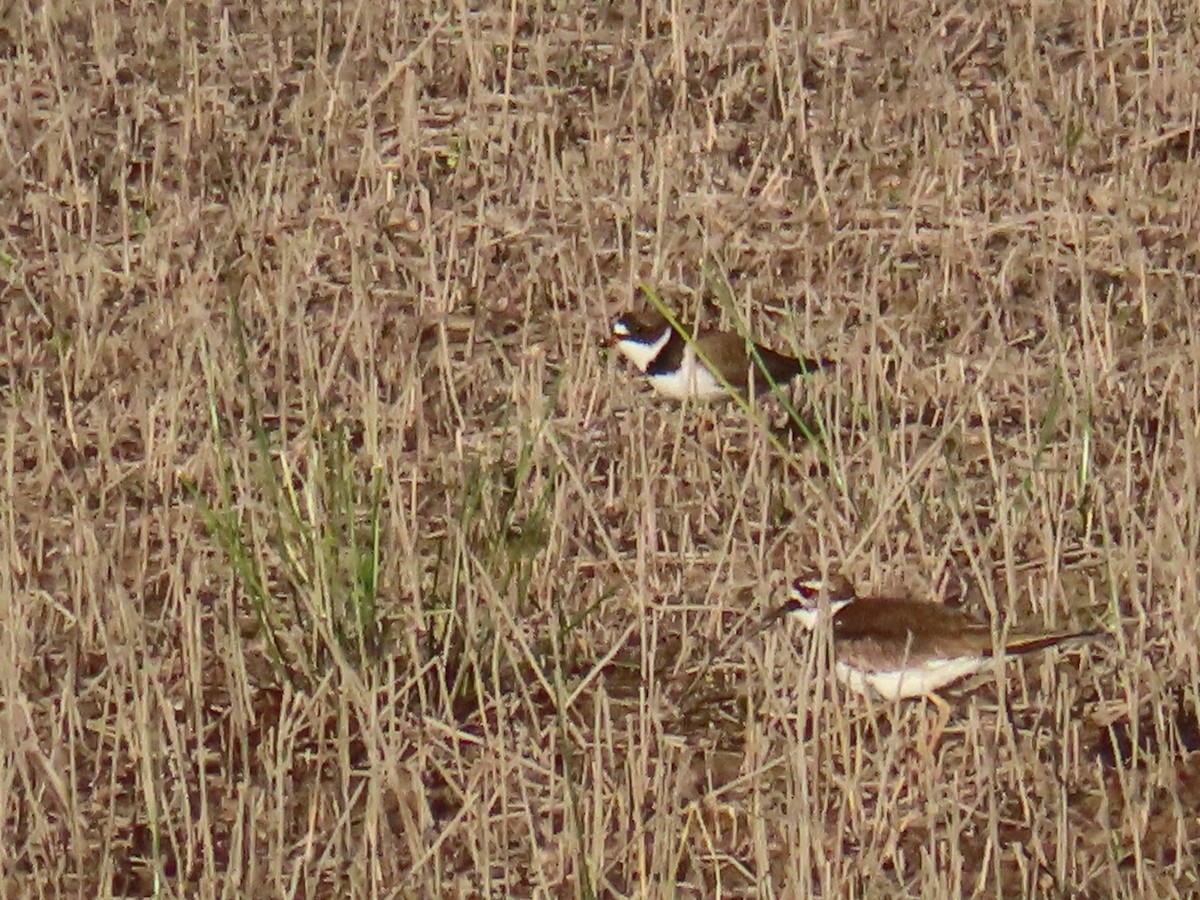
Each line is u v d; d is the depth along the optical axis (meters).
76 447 22.55
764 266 26.64
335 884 16.86
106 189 28.62
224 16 31.72
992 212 27.55
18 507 21.69
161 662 19.19
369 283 26.33
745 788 17.78
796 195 28.45
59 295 25.73
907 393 23.64
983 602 20.02
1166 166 28.84
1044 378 23.88
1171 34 32.50
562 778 17.67
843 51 32.09
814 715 17.16
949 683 18.52
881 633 17.95
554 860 16.98
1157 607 19.83
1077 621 19.61
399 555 20.05
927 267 26.50
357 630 18.89
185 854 17.36
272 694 19.14
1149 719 18.78
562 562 20.64
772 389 22.25
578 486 20.23
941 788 17.47
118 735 17.84
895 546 20.69
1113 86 30.34
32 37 32.31
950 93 30.00
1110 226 27.16
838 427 21.81
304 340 23.45
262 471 20.69
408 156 29.00
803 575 19.05
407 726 18.31
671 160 28.80
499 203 28.23
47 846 17.20
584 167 28.97
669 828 16.52
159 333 24.75
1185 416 21.55
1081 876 17.09
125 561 20.91
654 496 21.77
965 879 17.06
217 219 27.70
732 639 19.56
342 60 30.91
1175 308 25.30
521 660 19.25
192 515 21.36
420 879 16.86
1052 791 17.86
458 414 22.84
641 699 17.30
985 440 22.45
